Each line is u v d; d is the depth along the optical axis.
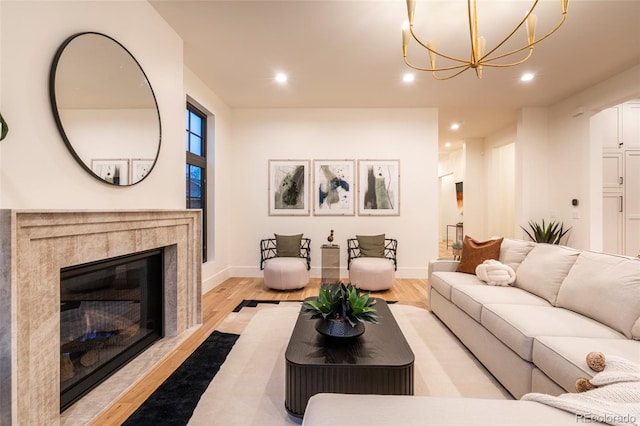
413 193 4.73
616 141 4.28
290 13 2.47
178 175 2.76
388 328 1.94
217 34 2.76
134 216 1.99
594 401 0.79
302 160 4.77
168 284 2.55
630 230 4.24
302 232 4.79
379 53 3.09
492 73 3.54
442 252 7.44
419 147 4.71
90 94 1.78
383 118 4.73
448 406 0.85
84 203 1.74
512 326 1.73
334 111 4.75
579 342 1.48
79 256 1.60
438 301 2.97
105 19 1.91
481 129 6.05
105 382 1.88
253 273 4.79
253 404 1.67
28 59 1.44
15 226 1.22
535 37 2.81
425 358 2.21
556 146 4.53
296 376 1.52
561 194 4.45
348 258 4.66
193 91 3.54
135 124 2.16
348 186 4.75
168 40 2.62
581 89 4.02
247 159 4.79
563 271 2.13
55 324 1.46
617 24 2.61
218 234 4.34
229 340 2.49
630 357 1.33
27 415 1.30
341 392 1.49
